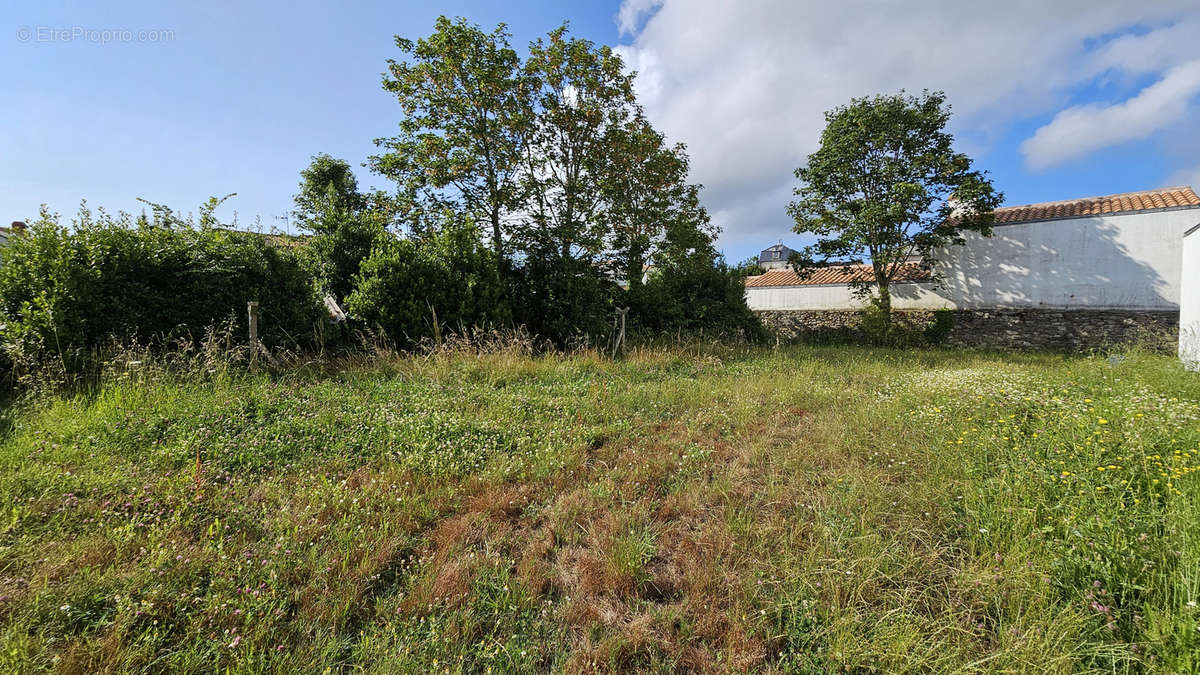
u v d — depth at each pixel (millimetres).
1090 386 6004
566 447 4453
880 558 2504
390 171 13383
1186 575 2072
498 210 13297
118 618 2059
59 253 5957
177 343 6707
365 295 9203
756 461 4203
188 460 3771
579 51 13672
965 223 15703
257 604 2211
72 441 4012
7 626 1987
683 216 16328
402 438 4504
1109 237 14508
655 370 8727
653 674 1992
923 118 15508
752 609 2314
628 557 2646
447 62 12711
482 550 2891
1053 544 2504
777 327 20750
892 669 1906
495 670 1983
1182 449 3365
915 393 6176
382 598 2389
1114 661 1821
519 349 9102
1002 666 1882
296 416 4906
